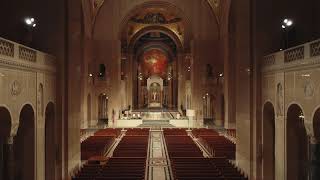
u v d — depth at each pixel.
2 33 20.62
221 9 42.75
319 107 14.24
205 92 44.66
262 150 20.94
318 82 14.34
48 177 20.55
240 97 23.75
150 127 44.47
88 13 42.28
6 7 20.77
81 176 18.16
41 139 18.70
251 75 21.55
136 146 28.59
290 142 17.81
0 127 15.40
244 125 22.62
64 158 20.86
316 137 15.19
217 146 28.31
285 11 20.97
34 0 20.80
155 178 21.20
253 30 21.34
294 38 20.83
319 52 14.21
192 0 46.78
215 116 45.97
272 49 20.95
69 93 21.22
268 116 20.98
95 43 44.94
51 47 20.84
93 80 45.16
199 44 44.41
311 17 20.86
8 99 14.55
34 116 17.61
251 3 21.44
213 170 19.47
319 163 15.27
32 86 17.27
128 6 46.41
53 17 20.83
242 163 23.08
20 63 15.70
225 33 40.59
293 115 17.62
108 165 20.64
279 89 18.48
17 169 17.64
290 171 17.89
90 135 36.41
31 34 20.70
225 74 40.38
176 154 25.55
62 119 20.84
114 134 35.62
